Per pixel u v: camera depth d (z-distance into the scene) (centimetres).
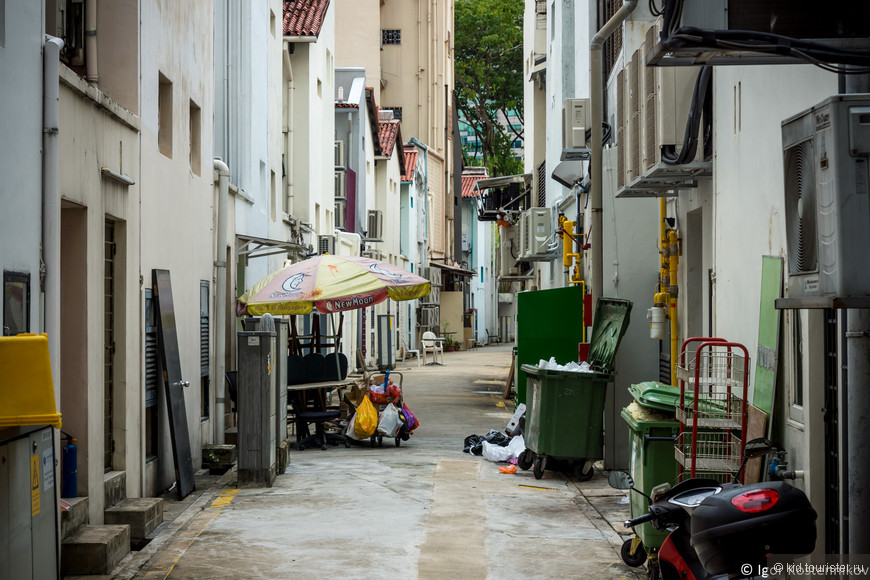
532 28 3047
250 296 1548
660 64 584
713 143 921
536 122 3034
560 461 1248
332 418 1522
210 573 773
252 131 1852
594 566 805
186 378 1234
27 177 686
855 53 513
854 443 514
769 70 741
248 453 1159
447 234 6134
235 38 1777
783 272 692
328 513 1006
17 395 522
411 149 5128
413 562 812
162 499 952
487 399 2447
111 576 759
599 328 1284
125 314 976
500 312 8156
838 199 452
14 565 541
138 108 1023
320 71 2702
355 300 1519
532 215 2338
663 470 772
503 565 805
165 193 1145
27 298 682
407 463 1349
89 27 1005
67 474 813
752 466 698
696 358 718
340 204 3144
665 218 1230
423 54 5719
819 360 627
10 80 657
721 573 484
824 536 621
